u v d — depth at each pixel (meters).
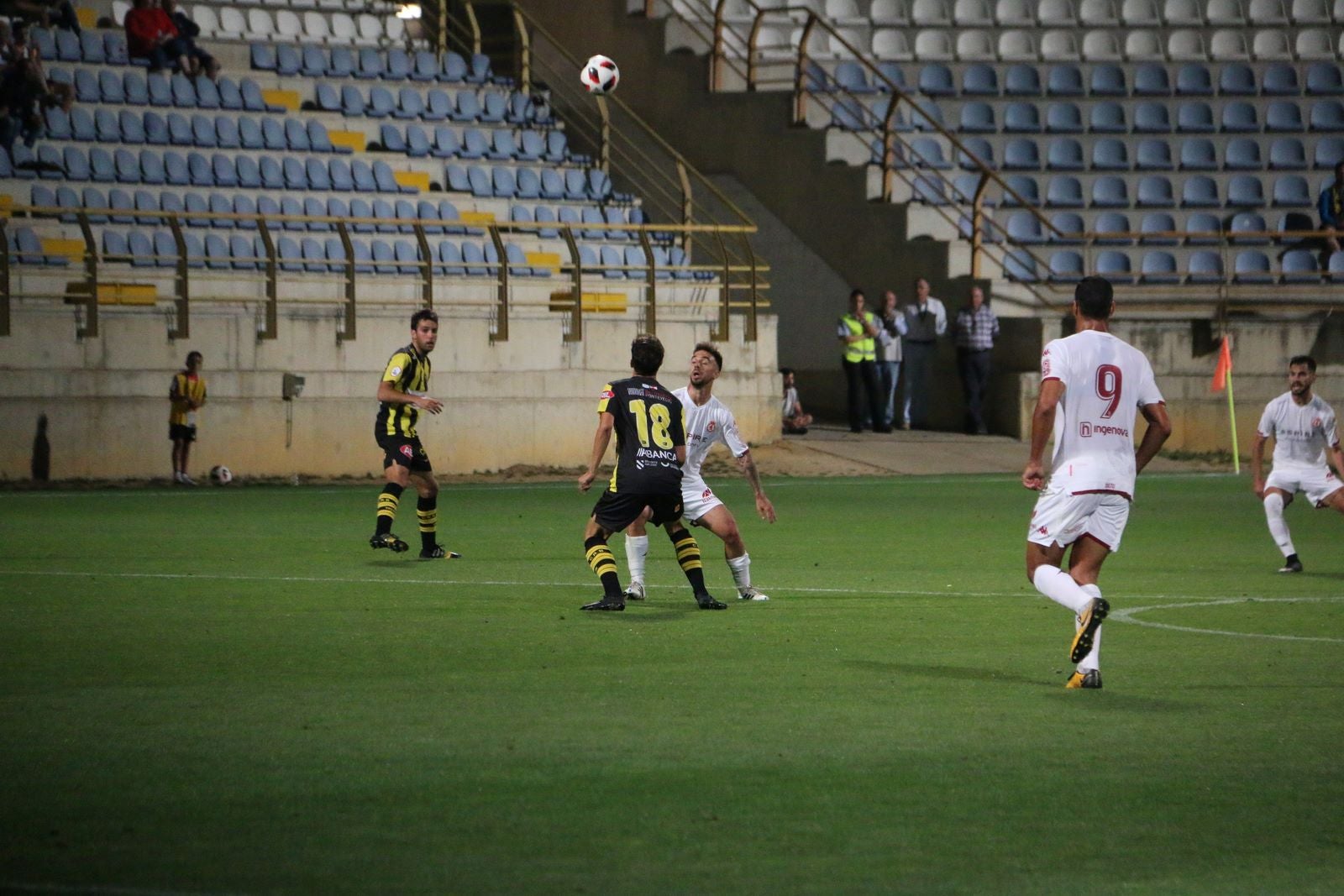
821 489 90.44
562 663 33.75
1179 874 19.66
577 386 102.50
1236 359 114.06
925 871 19.66
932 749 25.98
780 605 43.25
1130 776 24.36
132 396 91.00
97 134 108.69
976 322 111.94
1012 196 123.00
